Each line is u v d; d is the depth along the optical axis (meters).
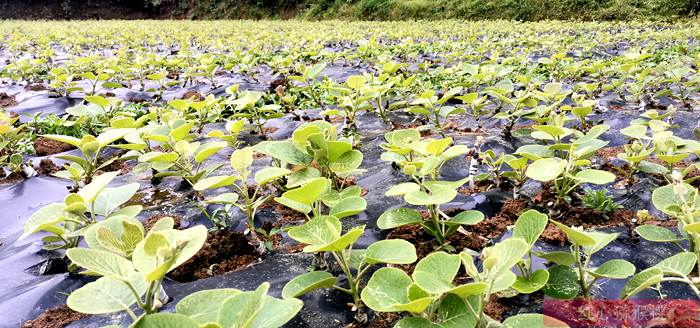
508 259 1.63
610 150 4.50
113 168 4.63
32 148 5.18
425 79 7.96
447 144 2.57
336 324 2.21
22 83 8.87
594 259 2.62
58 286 2.59
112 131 3.48
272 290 2.51
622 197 3.39
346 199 2.39
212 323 1.37
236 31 19.83
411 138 3.16
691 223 1.82
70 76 7.31
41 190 4.04
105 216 2.57
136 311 2.34
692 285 1.73
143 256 1.63
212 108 5.63
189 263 2.74
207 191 3.81
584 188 3.52
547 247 2.75
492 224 3.05
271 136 5.49
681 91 5.84
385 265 2.63
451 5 25.02
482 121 5.70
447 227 2.83
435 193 2.38
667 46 11.55
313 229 1.98
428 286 1.58
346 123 5.46
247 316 1.40
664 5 19.55
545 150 3.15
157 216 3.47
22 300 2.48
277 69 8.82
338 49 14.30
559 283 1.97
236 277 2.65
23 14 39.69
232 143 3.92
